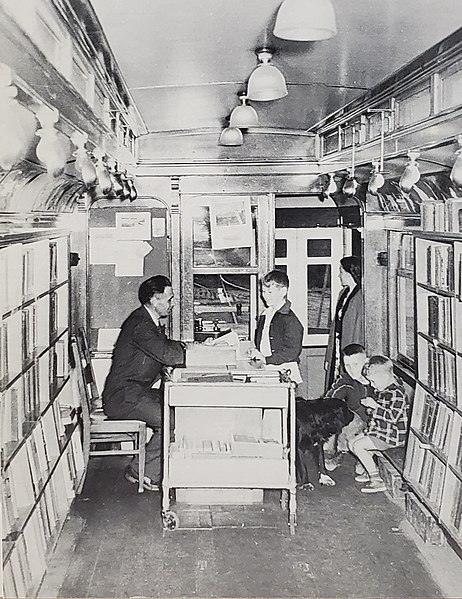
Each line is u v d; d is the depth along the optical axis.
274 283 7.35
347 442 6.76
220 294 8.70
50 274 5.85
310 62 5.13
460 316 4.96
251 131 8.49
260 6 4.07
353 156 6.84
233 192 8.55
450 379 5.23
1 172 3.62
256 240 8.63
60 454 5.36
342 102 6.63
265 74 4.68
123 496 6.12
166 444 5.27
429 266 5.69
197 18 4.20
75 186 5.95
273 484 5.21
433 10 4.05
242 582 4.61
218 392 5.09
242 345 7.47
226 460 5.23
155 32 4.45
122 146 6.88
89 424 6.17
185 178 8.47
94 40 4.46
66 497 5.38
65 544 5.16
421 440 5.54
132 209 8.36
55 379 5.90
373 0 3.89
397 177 6.34
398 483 6.04
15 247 4.43
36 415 4.86
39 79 3.36
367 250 7.95
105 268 8.27
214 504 5.91
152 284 6.57
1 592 3.62
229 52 4.96
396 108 5.54
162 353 6.31
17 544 4.03
